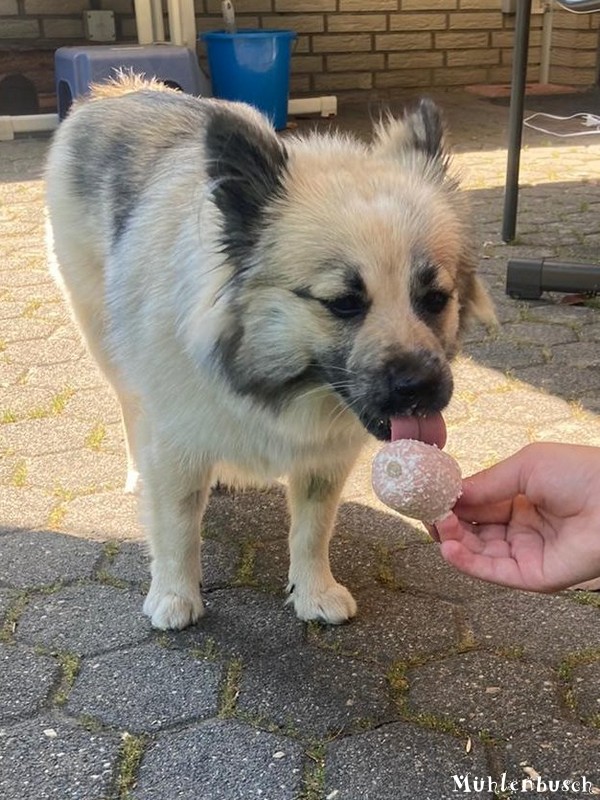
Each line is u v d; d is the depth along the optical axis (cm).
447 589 72
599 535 51
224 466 69
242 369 60
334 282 57
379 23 304
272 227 59
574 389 104
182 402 63
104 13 262
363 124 257
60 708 59
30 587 71
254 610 70
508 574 53
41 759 55
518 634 67
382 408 56
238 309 60
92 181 81
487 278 139
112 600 70
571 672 63
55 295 135
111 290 71
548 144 239
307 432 63
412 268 58
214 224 60
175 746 56
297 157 64
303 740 57
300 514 69
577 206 179
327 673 63
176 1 222
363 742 56
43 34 261
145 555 76
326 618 68
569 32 322
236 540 79
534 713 59
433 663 64
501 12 320
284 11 292
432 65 318
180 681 62
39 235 163
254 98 235
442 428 57
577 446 55
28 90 260
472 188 193
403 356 56
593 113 277
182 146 75
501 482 56
